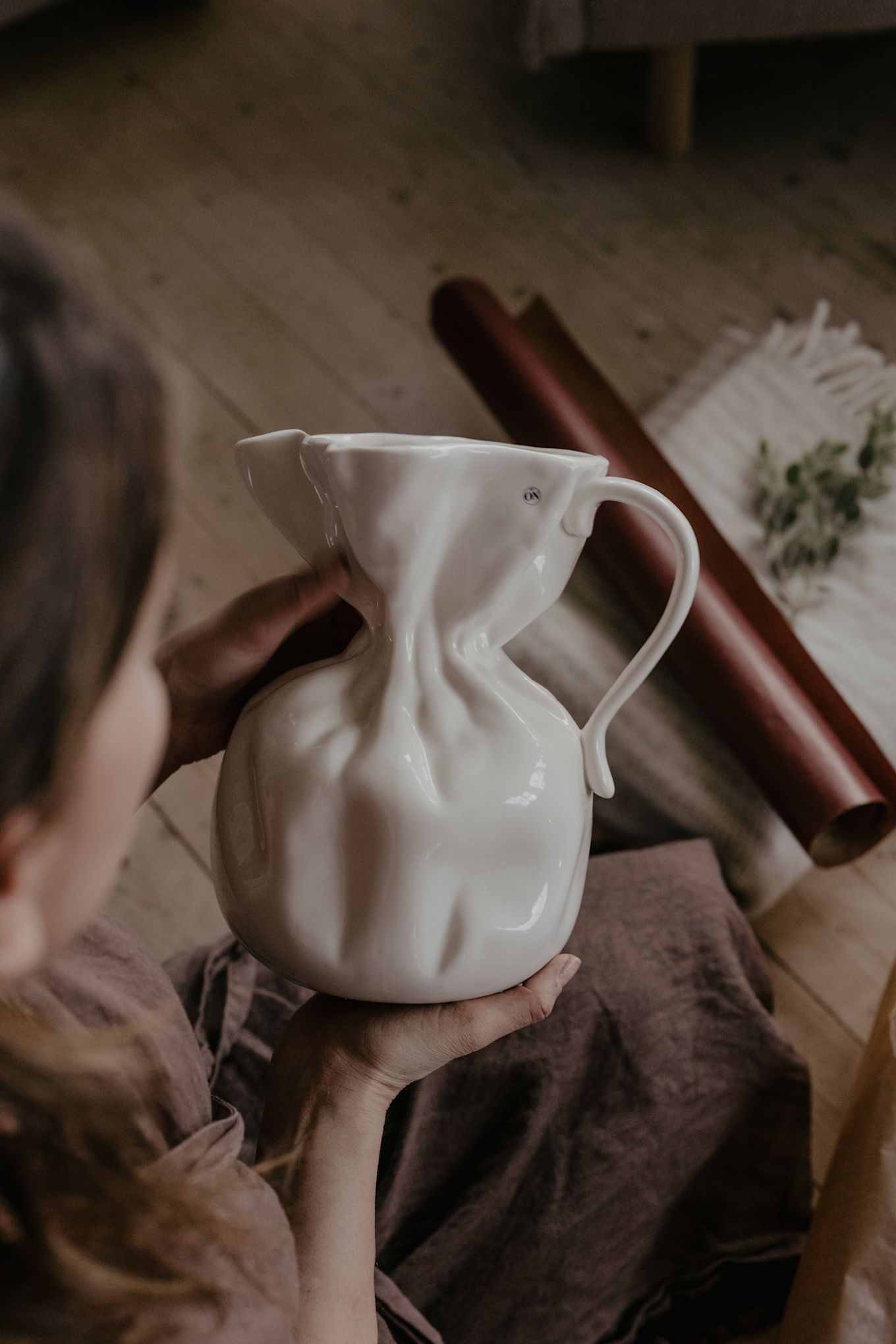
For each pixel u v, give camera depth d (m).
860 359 1.44
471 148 1.87
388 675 0.57
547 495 0.52
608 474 1.24
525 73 1.95
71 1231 0.41
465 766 0.55
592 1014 0.84
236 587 1.47
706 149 1.82
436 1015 0.59
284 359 1.67
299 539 0.59
